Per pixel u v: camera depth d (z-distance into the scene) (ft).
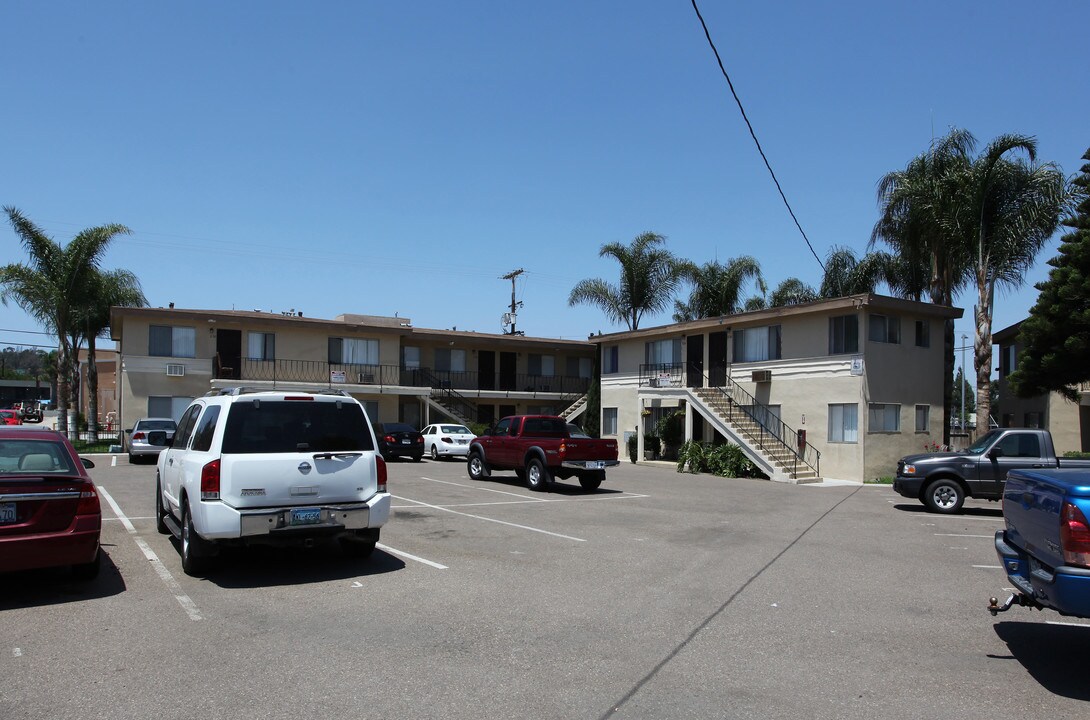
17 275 99.55
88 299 108.78
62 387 105.19
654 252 124.06
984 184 76.89
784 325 91.35
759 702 16.15
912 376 85.97
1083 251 66.54
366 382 118.93
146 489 56.39
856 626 22.18
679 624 22.00
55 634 20.35
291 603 23.81
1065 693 16.97
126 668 17.74
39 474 24.03
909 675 18.04
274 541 26.94
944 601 25.41
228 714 15.11
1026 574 19.72
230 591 25.34
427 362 133.69
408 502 51.08
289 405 27.86
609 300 124.06
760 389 93.66
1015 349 111.14
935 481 50.70
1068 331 67.62
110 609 22.95
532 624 21.72
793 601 25.02
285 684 16.76
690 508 50.67
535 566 29.99
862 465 80.33
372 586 26.22
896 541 38.29
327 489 27.76
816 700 16.33
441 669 17.87
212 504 25.76
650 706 15.81
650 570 29.58
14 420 139.85
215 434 26.71
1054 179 75.66
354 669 17.78
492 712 15.37
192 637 20.16
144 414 103.30
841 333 84.07
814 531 41.22
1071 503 17.15
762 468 81.41
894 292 102.73
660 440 108.06
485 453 68.13
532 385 142.31
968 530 42.75
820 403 85.76
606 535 38.06
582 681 17.22
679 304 128.47
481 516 44.45
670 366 109.60
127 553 31.73
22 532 23.02
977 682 17.62
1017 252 78.54
